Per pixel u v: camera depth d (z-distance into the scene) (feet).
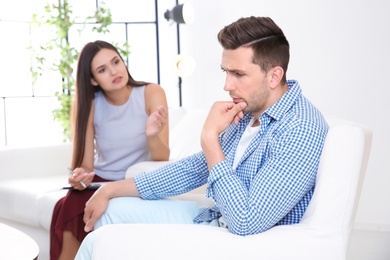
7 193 10.43
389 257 11.00
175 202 7.11
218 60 15.33
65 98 15.26
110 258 5.71
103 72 9.82
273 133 6.23
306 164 5.99
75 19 16.93
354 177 5.98
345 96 13.05
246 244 5.76
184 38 16.26
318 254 5.85
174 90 16.84
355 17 12.80
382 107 12.63
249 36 6.17
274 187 5.87
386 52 12.51
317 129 6.11
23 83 17.47
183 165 7.09
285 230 5.89
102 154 10.38
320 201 5.95
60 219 8.73
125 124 10.18
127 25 17.31
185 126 11.64
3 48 17.28
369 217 12.78
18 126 17.62
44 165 11.58
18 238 6.82
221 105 6.30
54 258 8.77
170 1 16.66
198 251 5.72
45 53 17.29
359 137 6.02
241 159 6.50
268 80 6.28
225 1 14.98
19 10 17.25
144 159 10.43
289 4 13.70
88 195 8.84
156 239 5.73
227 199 5.90
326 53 13.23
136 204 6.96
